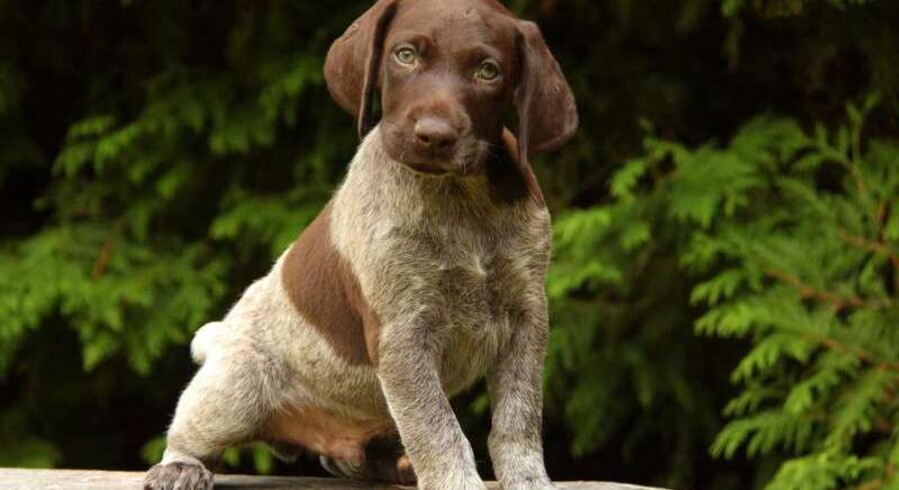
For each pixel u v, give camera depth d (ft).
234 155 39.14
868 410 31.78
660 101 36.78
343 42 21.31
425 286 21.15
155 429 42.63
